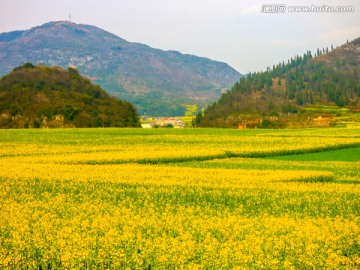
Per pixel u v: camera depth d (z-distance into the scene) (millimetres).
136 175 38719
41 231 20938
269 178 38406
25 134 85875
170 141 74188
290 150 62094
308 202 29734
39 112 130750
